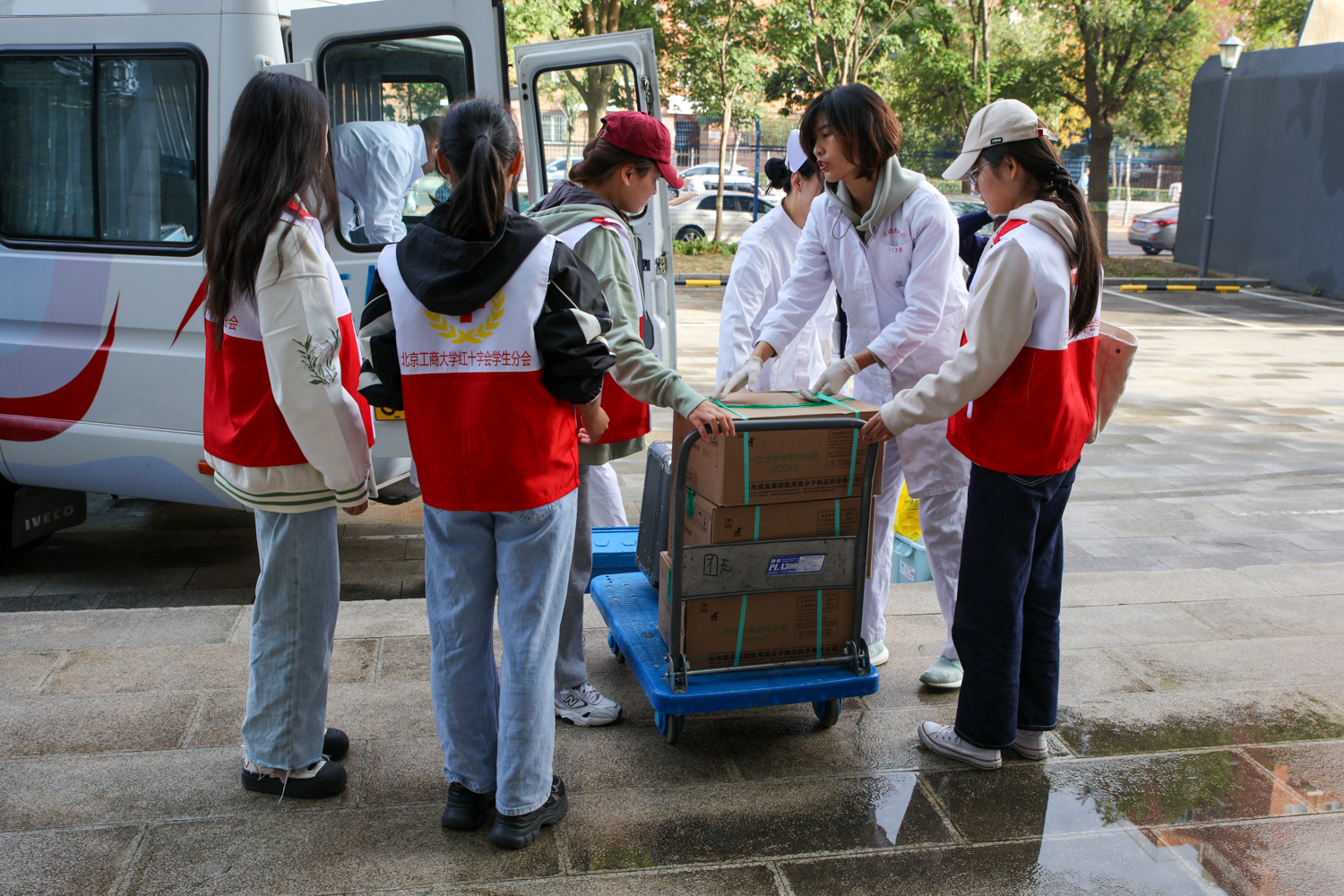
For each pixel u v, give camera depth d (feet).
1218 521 20.40
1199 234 68.44
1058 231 8.21
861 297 10.36
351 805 8.48
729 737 9.74
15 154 14.74
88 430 15.16
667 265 18.08
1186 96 72.95
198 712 9.91
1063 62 69.72
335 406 7.46
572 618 9.82
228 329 7.59
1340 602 13.35
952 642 9.81
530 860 7.82
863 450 8.81
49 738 9.37
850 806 8.63
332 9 14.02
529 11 47.93
